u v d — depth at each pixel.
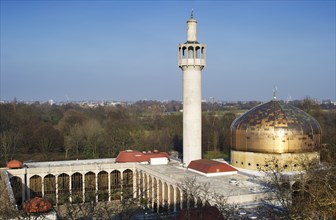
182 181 103.38
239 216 78.12
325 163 113.62
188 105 132.50
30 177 135.62
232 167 117.56
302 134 119.31
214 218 72.88
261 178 106.38
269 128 119.00
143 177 134.62
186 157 133.88
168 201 113.00
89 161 155.00
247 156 123.88
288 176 96.94
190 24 133.25
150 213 108.25
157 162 139.62
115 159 158.38
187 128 133.00
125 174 146.88
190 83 132.00
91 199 88.25
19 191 132.12
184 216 73.06
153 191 123.44
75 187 143.88
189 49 132.00
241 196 88.56
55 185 124.88
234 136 128.25
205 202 85.50
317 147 123.62
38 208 77.88
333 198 57.78
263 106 127.00
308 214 59.84
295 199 79.06
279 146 117.88
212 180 108.06
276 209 81.75
